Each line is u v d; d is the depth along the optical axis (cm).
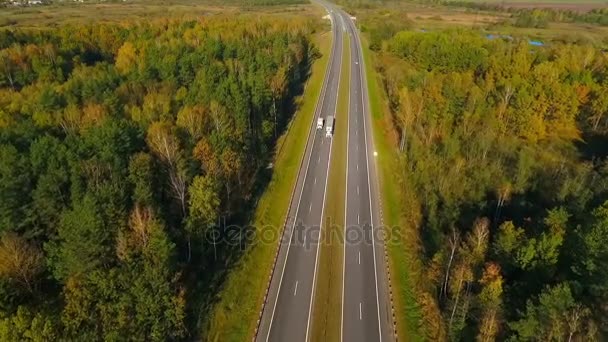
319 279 6531
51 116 8869
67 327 4847
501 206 8125
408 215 7944
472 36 16275
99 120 8375
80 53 14700
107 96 9706
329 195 8600
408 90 11800
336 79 14625
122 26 16850
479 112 11062
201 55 12662
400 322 5825
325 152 10238
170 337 5378
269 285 6419
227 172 7819
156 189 7081
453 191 8500
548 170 9462
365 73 15125
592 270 5322
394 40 16350
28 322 4612
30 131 7894
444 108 10962
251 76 11112
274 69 12562
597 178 8438
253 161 9431
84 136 7669
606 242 5344
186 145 8050
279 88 11762
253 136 9875
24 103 9712
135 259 5572
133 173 6819
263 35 16238
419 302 6094
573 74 12312
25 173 6519
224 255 7069
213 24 17438
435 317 5725
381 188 8862
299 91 13938
